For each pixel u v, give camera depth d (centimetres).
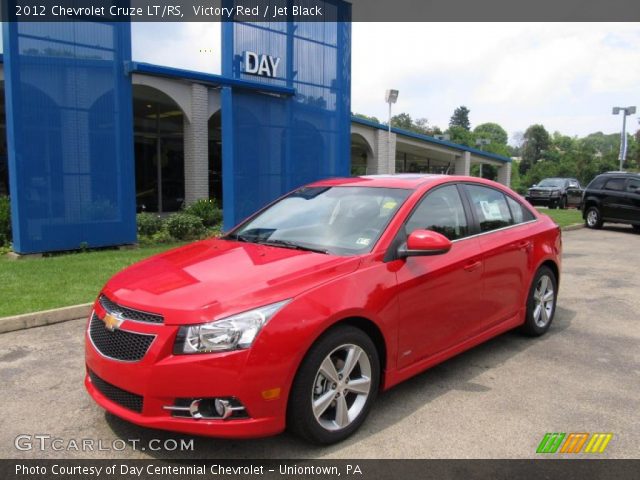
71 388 424
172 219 1225
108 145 1051
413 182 461
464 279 439
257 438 337
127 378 313
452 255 435
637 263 1071
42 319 585
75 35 988
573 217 2117
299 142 1338
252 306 312
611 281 885
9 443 343
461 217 468
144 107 1864
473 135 11100
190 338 304
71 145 999
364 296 353
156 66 1049
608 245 1367
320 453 333
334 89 1408
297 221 449
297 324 315
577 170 7662
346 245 396
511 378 455
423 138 2977
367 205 437
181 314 309
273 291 324
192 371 300
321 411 331
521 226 542
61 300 640
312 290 332
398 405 401
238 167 1212
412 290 388
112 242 1073
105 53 1030
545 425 372
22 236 948
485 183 524
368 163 2616
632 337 577
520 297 525
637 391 432
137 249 1077
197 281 342
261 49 1232
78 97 1000
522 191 6250
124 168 1079
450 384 441
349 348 346
